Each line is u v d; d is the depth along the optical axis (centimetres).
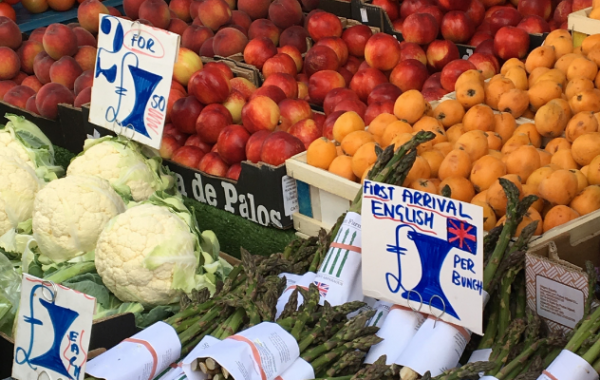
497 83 320
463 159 260
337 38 421
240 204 324
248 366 166
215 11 465
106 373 176
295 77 419
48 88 417
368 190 182
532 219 225
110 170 302
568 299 181
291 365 175
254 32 461
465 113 319
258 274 205
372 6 461
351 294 204
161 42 292
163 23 485
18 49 493
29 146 330
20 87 457
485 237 203
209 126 357
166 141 370
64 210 261
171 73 291
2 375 228
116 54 312
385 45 382
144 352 183
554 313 186
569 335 175
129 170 304
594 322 163
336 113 339
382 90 356
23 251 284
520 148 260
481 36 421
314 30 435
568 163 266
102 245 247
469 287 170
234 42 441
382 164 218
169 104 382
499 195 235
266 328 179
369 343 179
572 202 238
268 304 194
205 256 259
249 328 180
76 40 462
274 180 301
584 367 157
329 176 283
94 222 264
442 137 296
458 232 168
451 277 173
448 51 398
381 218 182
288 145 310
